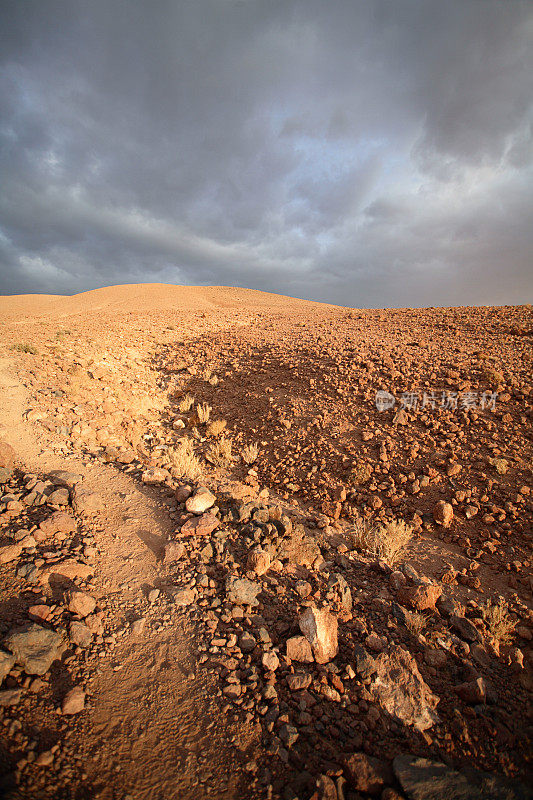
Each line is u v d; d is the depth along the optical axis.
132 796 2.01
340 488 5.98
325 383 9.19
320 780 2.11
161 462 6.47
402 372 9.27
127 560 3.94
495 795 2.09
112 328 18.98
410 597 3.67
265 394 9.60
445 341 12.90
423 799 2.04
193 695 2.64
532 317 15.74
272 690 2.67
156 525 4.60
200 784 2.12
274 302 51.78
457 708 2.66
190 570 3.88
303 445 7.21
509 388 7.84
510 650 3.29
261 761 2.27
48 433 6.68
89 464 5.96
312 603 3.55
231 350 14.29
